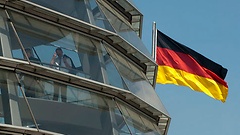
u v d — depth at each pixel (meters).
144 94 35.72
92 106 31.59
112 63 34.16
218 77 51.94
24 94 29.06
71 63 31.83
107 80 32.72
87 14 34.19
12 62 29.20
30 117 28.48
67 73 30.92
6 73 29.27
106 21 35.41
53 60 31.14
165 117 36.84
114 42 35.62
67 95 30.91
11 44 29.94
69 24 33.41
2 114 27.81
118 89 32.75
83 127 30.41
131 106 34.41
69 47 32.53
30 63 29.59
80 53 32.81
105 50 34.41
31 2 31.91
